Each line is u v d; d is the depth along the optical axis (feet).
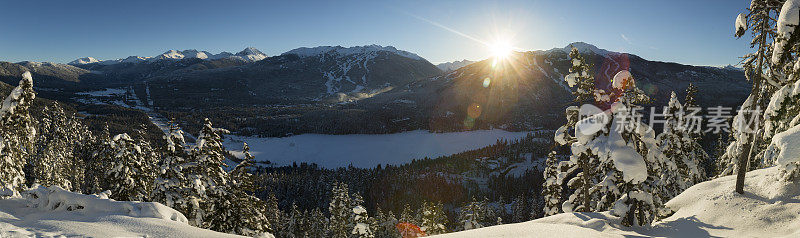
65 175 175.52
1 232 32.37
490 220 189.47
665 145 80.12
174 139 72.49
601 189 58.70
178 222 42.57
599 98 56.44
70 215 42.75
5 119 61.11
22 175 65.41
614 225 50.57
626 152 51.44
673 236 48.78
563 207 72.64
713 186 66.39
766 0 55.57
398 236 168.14
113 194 81.10
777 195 53.47
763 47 57.21
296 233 192.34
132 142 84.53
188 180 70.33
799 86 46.70
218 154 73.97
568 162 68.39
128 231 37.47
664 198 80.38
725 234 47.80
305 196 481.05
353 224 129.39
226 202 72.54
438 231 126.11
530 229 41.22
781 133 49.57
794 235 41.81
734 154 70.38
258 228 74.74
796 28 45.83
